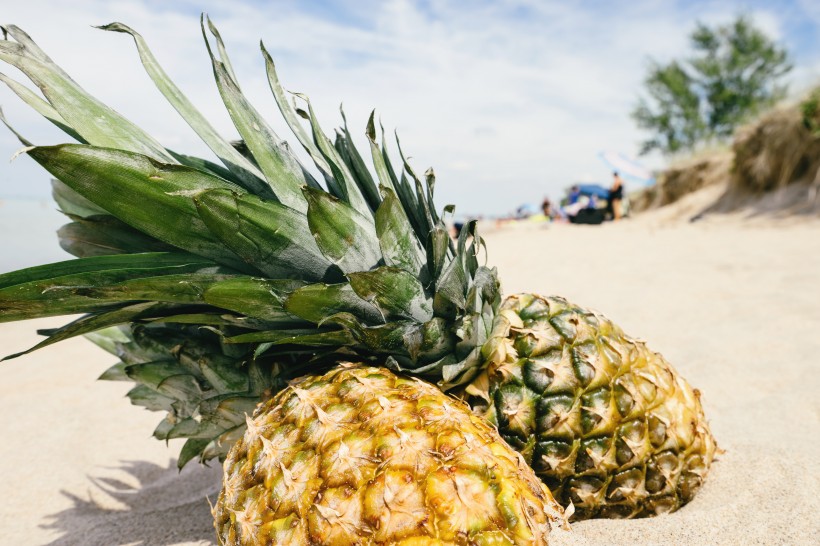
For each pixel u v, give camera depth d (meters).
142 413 0.68
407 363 0.32
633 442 0.33
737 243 1.58
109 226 0.33
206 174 0.29
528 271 1.37
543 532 0.26
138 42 0.33
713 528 0.33
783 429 0.47
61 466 0.55
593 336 0.34
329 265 0.31
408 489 0.25
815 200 1.94
